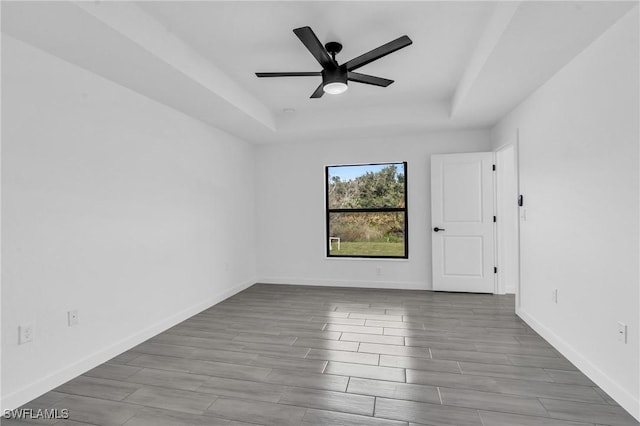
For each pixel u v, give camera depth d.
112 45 2.13
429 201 4.67
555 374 2.29
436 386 2.15
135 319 2.91
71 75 2.37
